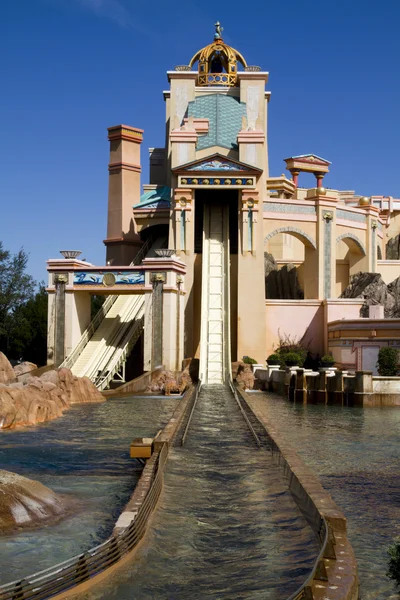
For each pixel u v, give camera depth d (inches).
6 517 560.1
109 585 403.5
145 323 2096.5
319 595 327.6
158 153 3216.0
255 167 2468.0
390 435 1108.5
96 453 928.9
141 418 1325.0
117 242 2810.0
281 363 2303.2
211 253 2452.0
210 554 458.0
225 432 1027.9
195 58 3115.2
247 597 381.1
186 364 2158.0
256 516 549.0
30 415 1237.7
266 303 2529.5
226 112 2869.1
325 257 2711.6
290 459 697.6
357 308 2476.6
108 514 602.5
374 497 678.5
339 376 1603.1
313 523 491.5
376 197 3491.6
